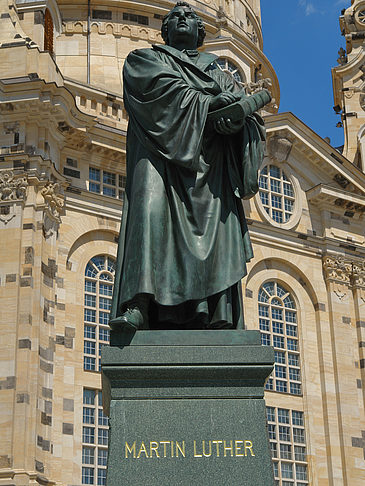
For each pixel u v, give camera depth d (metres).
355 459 43.97
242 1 62.09
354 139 53.16
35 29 43.56
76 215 41.47
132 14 55.81
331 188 48.75
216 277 8.20
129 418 7.43
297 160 49.59
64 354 38.50
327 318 46.88
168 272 8.09
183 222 8.27
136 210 8.30
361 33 55.75
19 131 39.97
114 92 47.97
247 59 56.56
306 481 42.88
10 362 35.56
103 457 38.03
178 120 8.38
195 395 7.54
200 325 8.28
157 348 7.61
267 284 46.22
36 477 33.91
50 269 38.91
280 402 43.66
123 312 8.04
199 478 7.22
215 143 8.76
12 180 39.03
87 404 38.53
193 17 9.60
